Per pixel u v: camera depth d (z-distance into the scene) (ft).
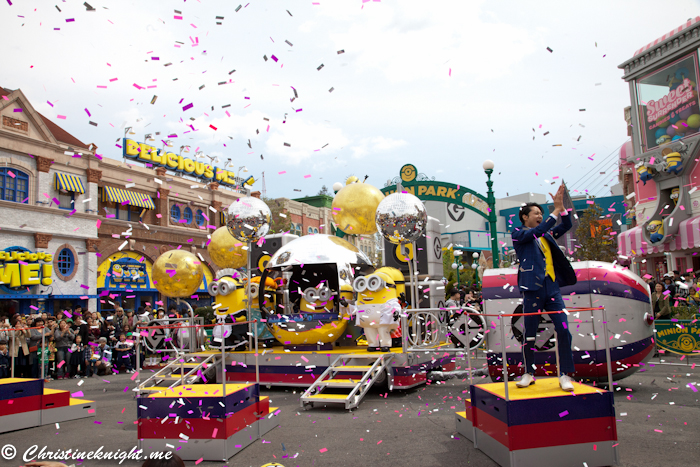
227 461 15.34
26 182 67.46
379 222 27.37
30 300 65.98
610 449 13.12
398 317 26.43
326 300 28.32
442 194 47.57
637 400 21.63
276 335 29.14
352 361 26.55
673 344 33.91
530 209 15.05
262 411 18.47
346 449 16.03
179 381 27.68
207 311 60.18
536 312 14.32
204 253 96.22
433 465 14.01
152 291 85.20
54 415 21.98
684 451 14.23
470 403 16.01
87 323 42.14
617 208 95.50
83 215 73.72
